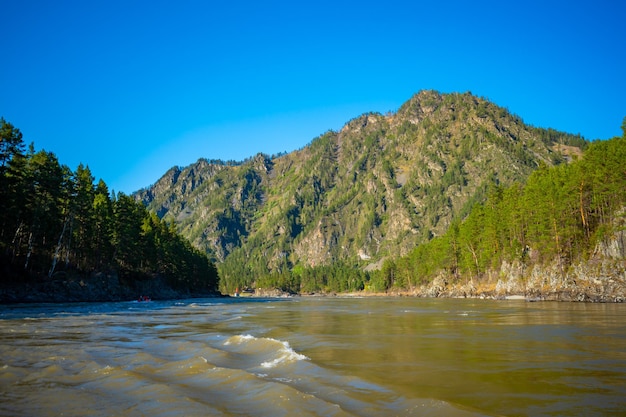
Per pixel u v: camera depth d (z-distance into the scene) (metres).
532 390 11.48
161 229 120.50
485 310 47.66
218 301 100.81
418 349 18.84
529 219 85.69
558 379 12.76
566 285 70.69
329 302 97.12
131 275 93.75
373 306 68.50
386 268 189.12
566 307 49.81
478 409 9.73
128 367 15.59
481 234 108.12
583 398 10.66
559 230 75.56
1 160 58.75
